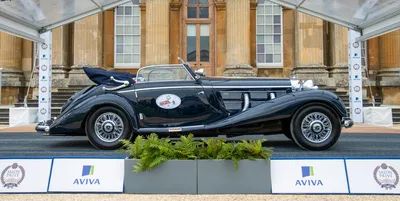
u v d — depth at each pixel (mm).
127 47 17359
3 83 16812
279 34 17266
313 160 3754
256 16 17312
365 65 16828
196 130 5469
